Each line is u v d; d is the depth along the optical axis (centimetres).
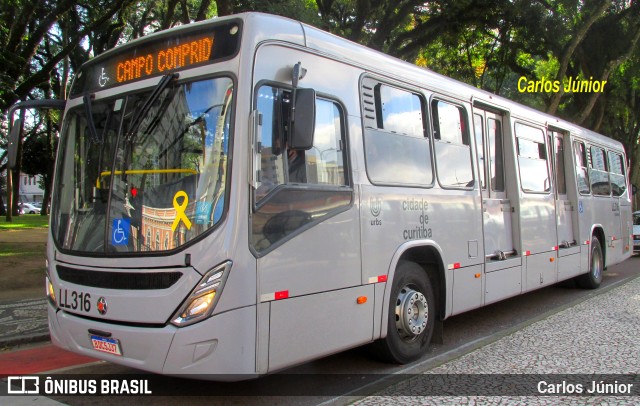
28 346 663
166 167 408
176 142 407
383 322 498
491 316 808
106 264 413
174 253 380
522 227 756
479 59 1953
